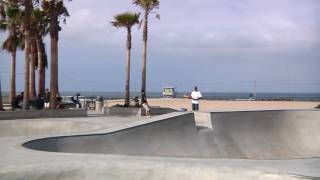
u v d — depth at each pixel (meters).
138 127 15.75
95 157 10.55
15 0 29.14
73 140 13.59
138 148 15.42
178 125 17.38
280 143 20.22
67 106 32.16
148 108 27.03
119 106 31.17
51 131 21.17
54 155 10.74
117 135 14.99
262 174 9.02
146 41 33.03
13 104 27.78
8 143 12.16
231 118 19.80
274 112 20.92
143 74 32.84
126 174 9.77
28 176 9.53
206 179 9.33
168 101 50.88
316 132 21.17
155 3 33.00
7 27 34.22
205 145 18.06
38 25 33.72
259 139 19.95
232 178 9.16
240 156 18.59
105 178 9.72
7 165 9.70
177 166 9.68
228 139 19.14
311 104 44.84
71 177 9.71
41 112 23.89
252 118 20.30
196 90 25.86
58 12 27.83
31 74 34.56
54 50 26.47
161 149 16.23
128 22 33.28
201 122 19.59
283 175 8.82
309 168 9.38
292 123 21.17
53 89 26.41
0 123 20.59
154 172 9.73
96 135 14.28
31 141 12.45
